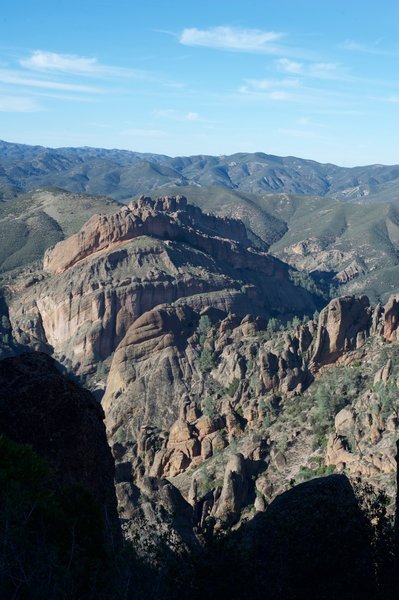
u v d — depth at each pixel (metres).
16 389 34.12
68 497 27.14
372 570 25.31
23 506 21.64
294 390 132.00
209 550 24.70
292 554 25.38
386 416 98.62
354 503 28.84
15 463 26.92
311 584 24.69
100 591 21.05
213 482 108.75
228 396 139.62
